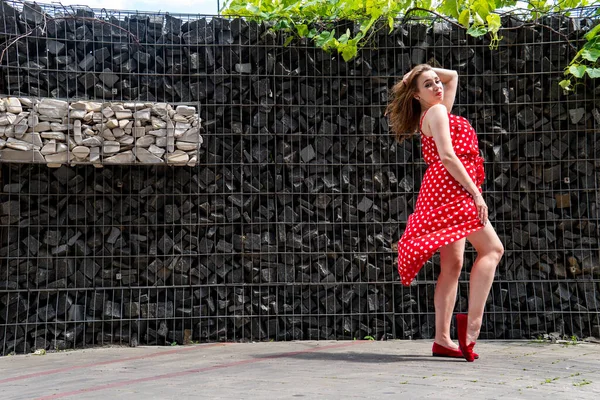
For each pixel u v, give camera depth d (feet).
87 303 16.53
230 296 16.96
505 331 16.89
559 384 10.46
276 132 17.11
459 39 17.28
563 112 17.01
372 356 13.80
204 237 16.92
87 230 16.62
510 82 17.22
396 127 14.08
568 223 16.94
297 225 17.10
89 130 15.60
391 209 17.22
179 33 17.03
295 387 10.31
